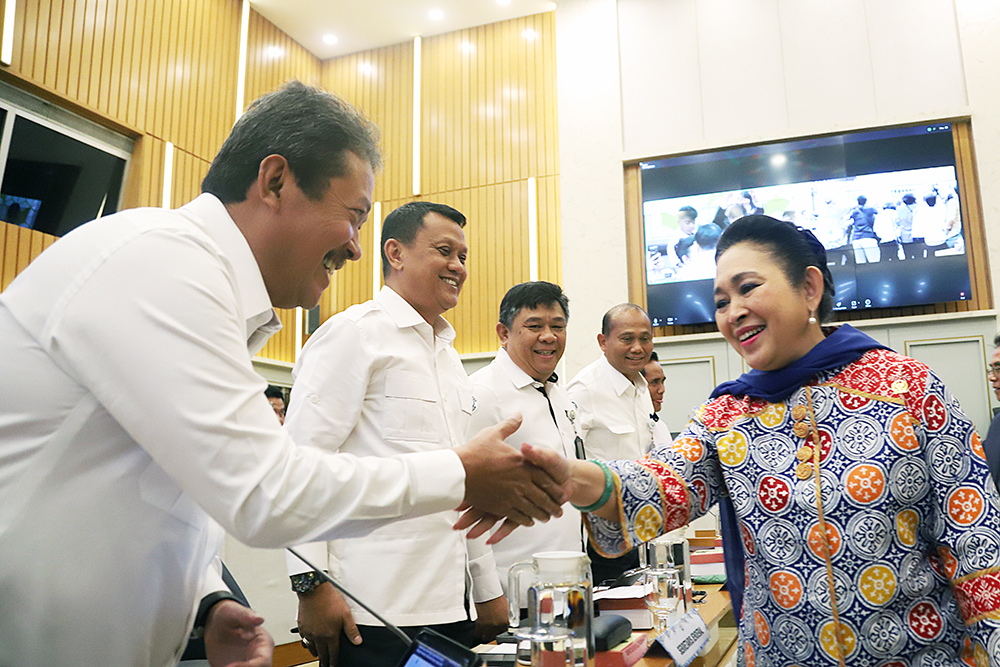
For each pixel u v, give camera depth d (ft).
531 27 27.76
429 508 3.13
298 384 5.73
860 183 22.61
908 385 3.48
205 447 2.68
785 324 3.69
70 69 20.81
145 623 3.01
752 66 24.68
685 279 23.75
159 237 2.89
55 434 2.80
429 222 6.45
